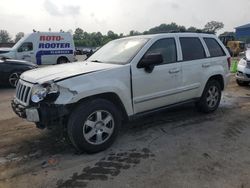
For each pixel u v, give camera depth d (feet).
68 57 67.05
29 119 13.10
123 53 16.31
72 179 11.74
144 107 16.01
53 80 12.82
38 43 61.93
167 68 16.76
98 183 11.39
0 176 12.05
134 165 12.82
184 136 16.26
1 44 123.85
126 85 14.80
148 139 15.85
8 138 16.22
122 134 16.65
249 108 22.36
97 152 14.16
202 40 19.80
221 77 20.86
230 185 11.16
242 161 13.12
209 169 12.38
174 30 18.65
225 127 17.78
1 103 25.03
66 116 13.41
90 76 13.57
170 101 17.44
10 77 33.22
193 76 18.54
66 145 15.06
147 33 18.63
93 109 13.53
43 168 12.67
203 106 20.06
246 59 31.35
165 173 12.07
